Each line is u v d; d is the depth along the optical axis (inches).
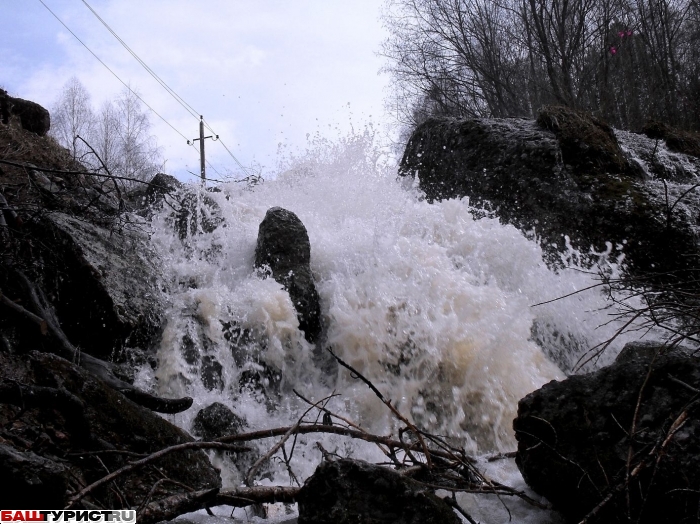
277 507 126.6
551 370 218.5
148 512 107.3
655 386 116.5
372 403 206.8
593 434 116.6
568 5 853.8
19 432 121.4
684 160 364.8
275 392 209.8
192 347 204.7
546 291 241.0
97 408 132.9
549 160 300.7
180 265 239.6
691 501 102.7
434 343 213.0
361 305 224.4
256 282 224.1
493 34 929.5
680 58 833.5
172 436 140.7
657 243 269.1
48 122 394.0
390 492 102.3
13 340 173.0
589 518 104.5
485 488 119.8
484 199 310.8
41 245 196.1
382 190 311.0
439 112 993.5
